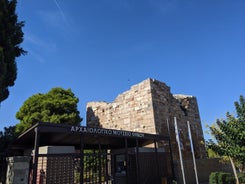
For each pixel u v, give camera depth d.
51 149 9.65
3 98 10.53
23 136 10.44
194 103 24.45
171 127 19.47
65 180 9.96
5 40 9.98
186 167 16.17
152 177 13.28
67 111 22.20
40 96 22.81
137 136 12.88
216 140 12.89
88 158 12.48
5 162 9.98
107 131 11.19
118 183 13.75
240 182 13.73
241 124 10.70
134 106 19.80
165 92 20.64
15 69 10.59
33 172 8.12
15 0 11.20
